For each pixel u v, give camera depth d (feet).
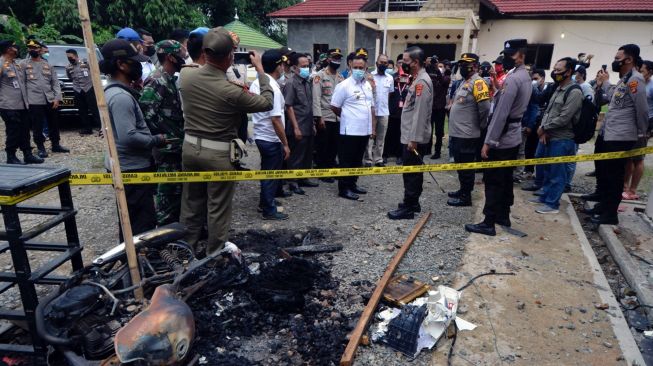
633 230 16.34
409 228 15.80
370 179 22.95
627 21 45.78
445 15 45.47
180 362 7.56
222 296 10.67
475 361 8.95
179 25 60.23
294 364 8.65
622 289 12.78
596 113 16.25
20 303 10.64
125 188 11.35
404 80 25.40
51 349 8.00
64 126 34.99
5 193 7.18
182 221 12.48
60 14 53.62
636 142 16.53
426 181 22.61
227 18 84.23
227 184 11.63
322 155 22.56
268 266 12.00
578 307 10.96
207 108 10.83
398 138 26.50
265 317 10.03
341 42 61.31
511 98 14.21
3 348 8.32
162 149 12.53
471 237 15.10
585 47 48.24
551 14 48.26
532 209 18.35
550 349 9.37
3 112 22.07
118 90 10.72
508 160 15.07
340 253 13.60
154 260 10.29
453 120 17.72
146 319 7.20
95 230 15.10
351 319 9.98
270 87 11.68
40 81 24.16
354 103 18.28
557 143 17.02
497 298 11.23
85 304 7.47
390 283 11.41
